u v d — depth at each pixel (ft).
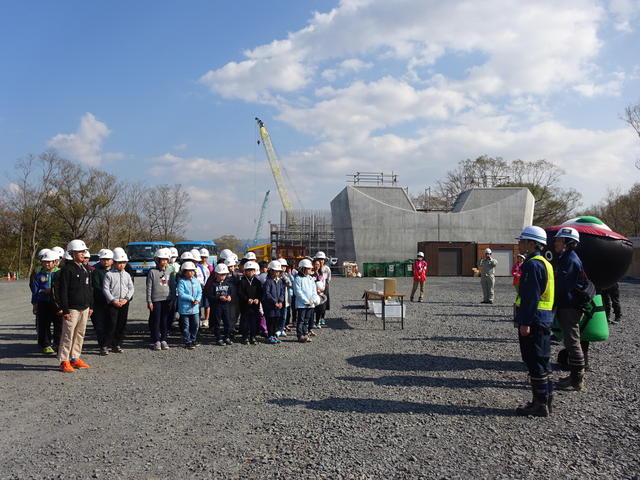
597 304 23.54
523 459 14.07
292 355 29.48
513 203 143.95
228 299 32.78
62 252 35.14
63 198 205.67
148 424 17.30
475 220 142.51
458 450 14.75
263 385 22.52
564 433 16.16
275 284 33.45
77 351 26.53
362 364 26.76
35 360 28.58
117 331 30.58
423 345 32.32
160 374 24.88
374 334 37.01
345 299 67.36
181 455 14.48
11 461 14.16
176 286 32.55
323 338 35.50
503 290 81.51
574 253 21.40
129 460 14.15
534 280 17.61
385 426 16.90
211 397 20.63
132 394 21.21
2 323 44.78
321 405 19.35
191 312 31.94
